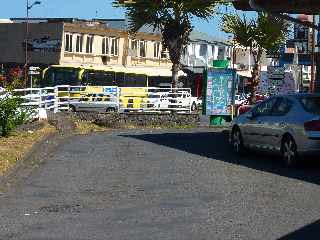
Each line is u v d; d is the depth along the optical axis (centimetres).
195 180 1089
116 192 984
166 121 2709
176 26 3669
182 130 2266
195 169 1219
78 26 6531
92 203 898
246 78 7338
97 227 746
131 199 926
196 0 3556
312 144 1180
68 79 4222
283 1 1528
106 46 6869
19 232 721
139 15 3647
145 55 7394
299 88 4219
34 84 3838
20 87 2427
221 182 1066
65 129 2102
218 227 742
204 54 8019
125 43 7100
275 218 789
